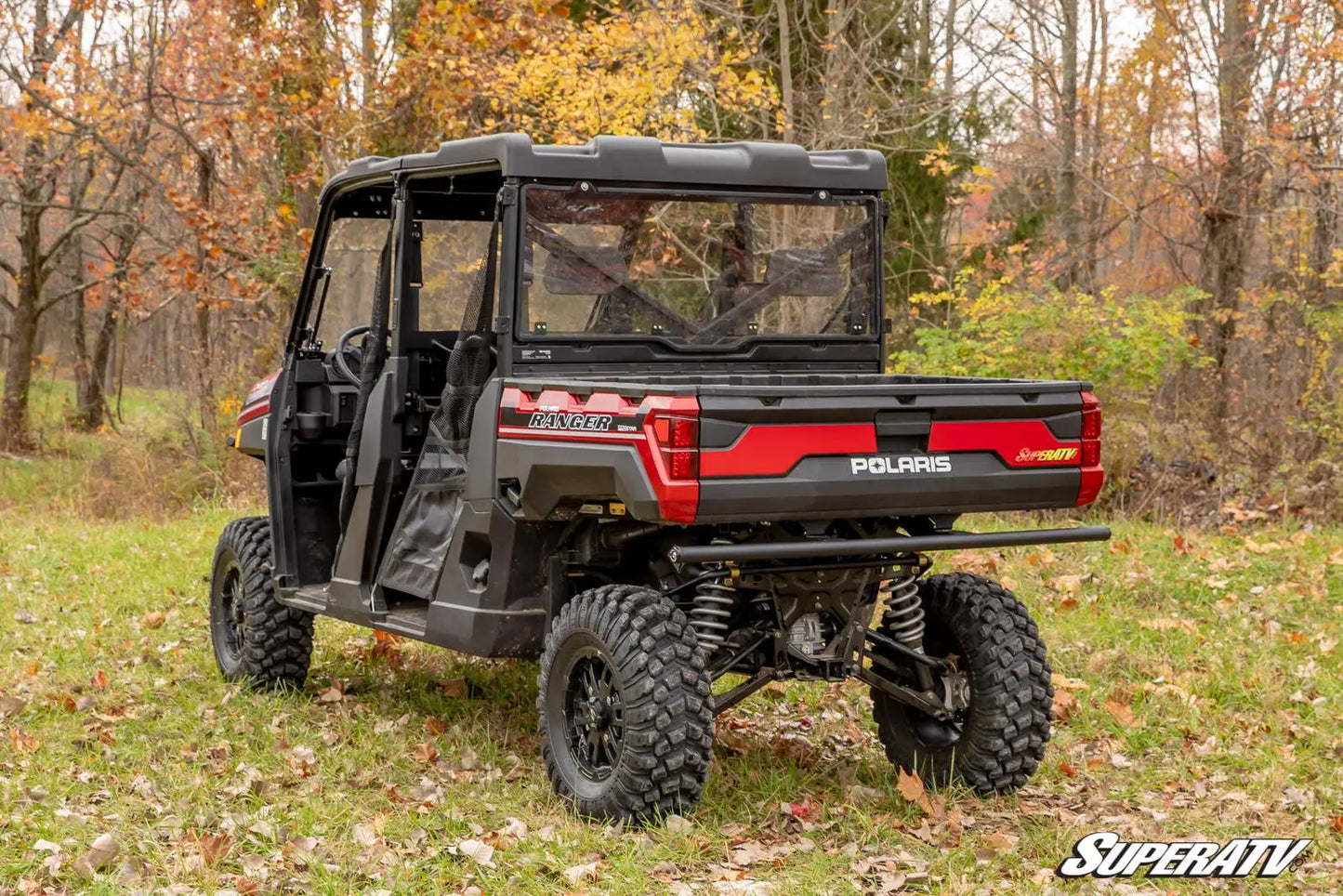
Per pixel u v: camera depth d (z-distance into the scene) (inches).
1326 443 439.8
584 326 196.4
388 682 261.4
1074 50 716.0
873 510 173.9
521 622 194.7
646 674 173.5
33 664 264.4
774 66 548.1
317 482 249.6
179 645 286.4
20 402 928.9
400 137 586.2
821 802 191.8
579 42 495.5
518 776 202.7
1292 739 223.8
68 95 653.3
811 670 192.2
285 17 569.3
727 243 205.3
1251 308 618.2
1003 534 184.2
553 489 180.7
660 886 159.9
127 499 576.7
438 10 492.7
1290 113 582.9
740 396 164.4
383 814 181.5
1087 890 160.2
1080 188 795.4
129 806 184.2
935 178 698.2
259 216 615.2
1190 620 292.2
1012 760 191.6
